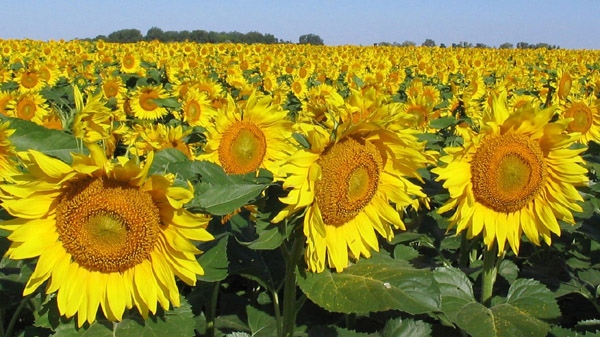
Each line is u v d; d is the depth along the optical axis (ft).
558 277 4.32
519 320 2.96
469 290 3.18
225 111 5.53
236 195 2.56
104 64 20.90
